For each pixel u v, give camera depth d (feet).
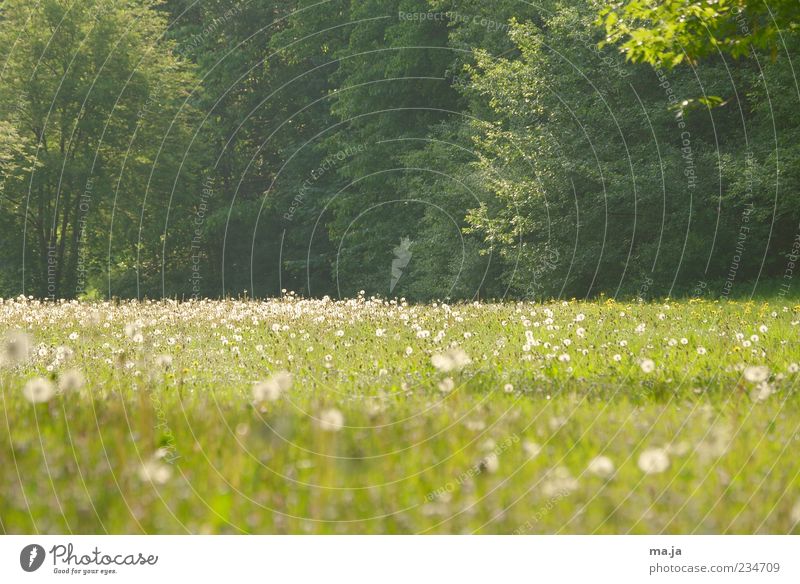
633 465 30.25
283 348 71.00
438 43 266.16
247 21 333.01
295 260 323.37
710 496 27.20
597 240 207.82
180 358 65.62
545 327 83.71
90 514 24.95
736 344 68.18
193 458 29.68
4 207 301.63
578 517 25.93
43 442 30.89
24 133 296.30
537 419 37.99
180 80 312.71
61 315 116.26
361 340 77.71
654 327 86.12
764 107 192.85
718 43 100.12
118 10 301.84
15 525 24.68
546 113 218.18
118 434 31.65
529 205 211.20
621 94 207.41
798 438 34.86
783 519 25.99
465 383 49.70
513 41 228.22
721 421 37.50
